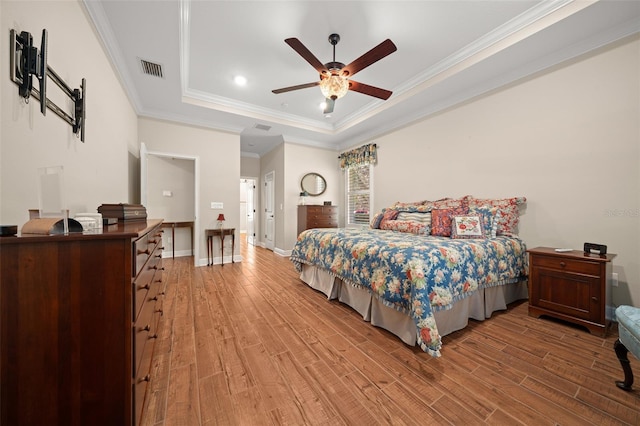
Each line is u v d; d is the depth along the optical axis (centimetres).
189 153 419
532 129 265
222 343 182
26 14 110
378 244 213
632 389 132
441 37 247
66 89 147
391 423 114
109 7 191
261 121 434
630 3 185
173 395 131
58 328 83
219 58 280
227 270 401
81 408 85
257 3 205
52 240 81
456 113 339
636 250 205
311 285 307
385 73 315
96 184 203
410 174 409
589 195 228
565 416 117
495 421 114
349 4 207
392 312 194
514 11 215
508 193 286
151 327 148
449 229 274
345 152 550
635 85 204
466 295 196
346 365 157
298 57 279
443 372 150
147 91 327
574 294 202
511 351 171
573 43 230
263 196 662
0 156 93
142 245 114
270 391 134
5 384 78
